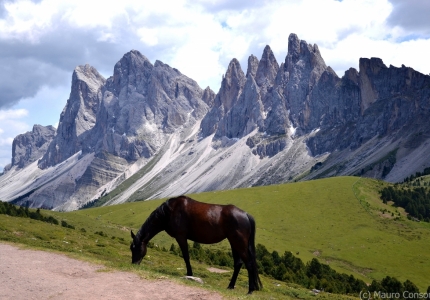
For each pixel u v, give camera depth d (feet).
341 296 137.80
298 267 285.43
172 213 87.66
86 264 87.45
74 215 396.37
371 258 413.59
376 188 635.66
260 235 470.39
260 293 91.09
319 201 579.07
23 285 70.64
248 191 638.12
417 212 540.11
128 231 377.50
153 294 68.33
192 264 197.36
